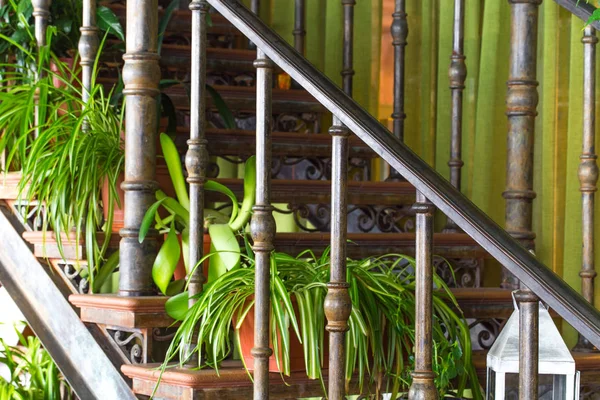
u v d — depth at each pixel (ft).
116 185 7.93
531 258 4.79
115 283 13.11
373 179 12.51
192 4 6.48
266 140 5.80
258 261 5.76
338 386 5.38
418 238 5.06
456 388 6.86
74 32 10.45
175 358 6.97
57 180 7.56
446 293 7.59
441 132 12.10
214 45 13.58
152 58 7.11
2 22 10.28
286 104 11.80
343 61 12.02
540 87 10.69
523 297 4.71
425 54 12.47
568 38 10.24
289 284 6.50
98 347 7.24
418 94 12.69
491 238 4.82
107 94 10.35
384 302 6.48
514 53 8.27
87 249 7.49
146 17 7.08
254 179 7.47
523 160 8.28
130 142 7.13
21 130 8.81
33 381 11.94
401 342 6.50
